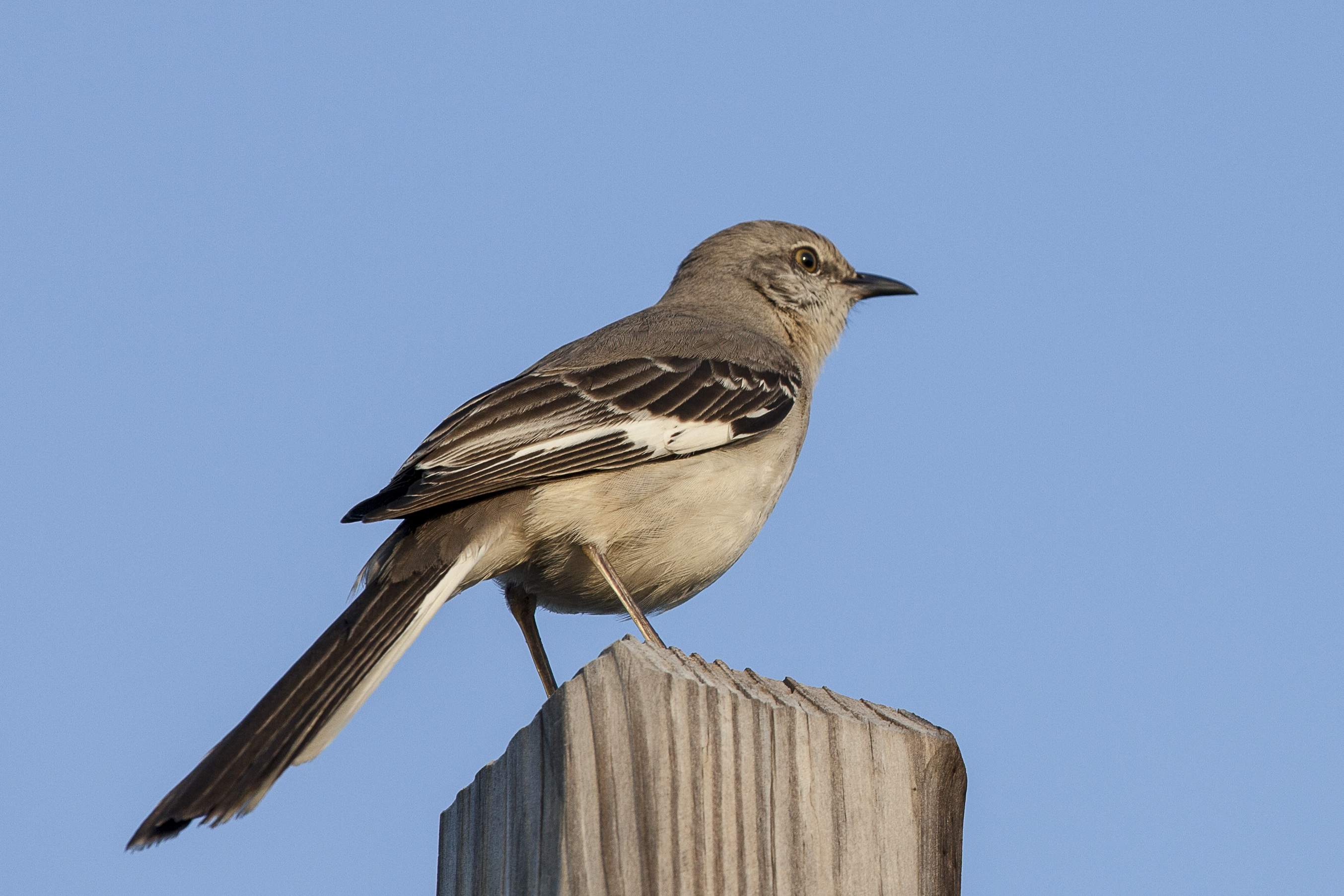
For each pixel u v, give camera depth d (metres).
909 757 6.51
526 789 6.57
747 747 6.29
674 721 6.24
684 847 6.09
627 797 6.19
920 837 6.45
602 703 6.39
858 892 6.26
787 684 7.09
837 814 6.33
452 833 7.16
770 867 6.16
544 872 6.35
